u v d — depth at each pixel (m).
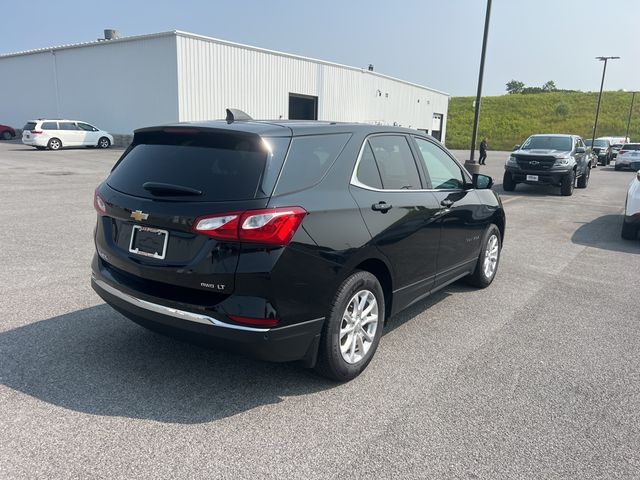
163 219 3.24
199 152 3.43
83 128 29.62
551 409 3.44
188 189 3.22
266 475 2.69
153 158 3.60
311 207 3.28
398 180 4.23
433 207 4.51
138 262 3.40
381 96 41.25
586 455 2.95
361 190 3.75
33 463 2.70
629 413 3.42
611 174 27.14
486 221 5.74
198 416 3.22
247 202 3.07
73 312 4.83
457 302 5.64
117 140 31.47
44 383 3.54
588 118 79.06
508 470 2.80
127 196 3.52
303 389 3.61
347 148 3.78
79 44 32.19
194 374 3.75
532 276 6.79
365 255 3.65
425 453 2.92
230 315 3.08
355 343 3.73
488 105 92.88
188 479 2.63
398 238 4.00
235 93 29.06
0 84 40.44
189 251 3.18
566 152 16.52
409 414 3.33
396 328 4.84
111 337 4.32
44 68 35.66
